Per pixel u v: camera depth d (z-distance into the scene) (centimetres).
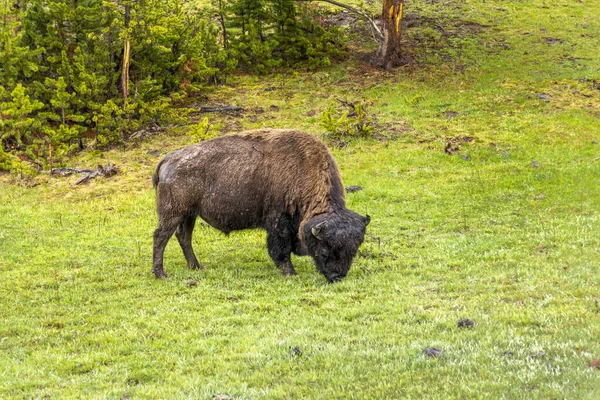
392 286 2330
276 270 2647
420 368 1523
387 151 4569
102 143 4694
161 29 4891
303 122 5153
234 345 1811
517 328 1766
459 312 1962
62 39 5000
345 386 1467
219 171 2544
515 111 5184
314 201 2412
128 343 1898
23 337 2008
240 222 2586
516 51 6525
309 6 6525
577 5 7906
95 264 2828
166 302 2277
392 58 6216
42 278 2644
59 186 4153
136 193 4006
